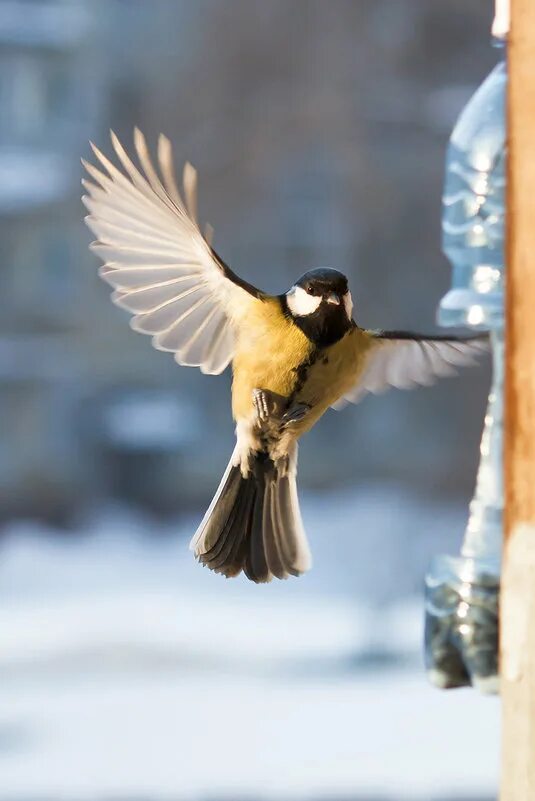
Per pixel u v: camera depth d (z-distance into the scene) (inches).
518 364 119.9
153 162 161.6
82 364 1142.3
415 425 1098.7
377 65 1085.1
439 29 1072.2
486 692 159.9
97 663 579.8
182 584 856.9
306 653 617.6
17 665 574.9
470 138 179.2
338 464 1104.2
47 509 1095.6
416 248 1064.2
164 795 375.9
